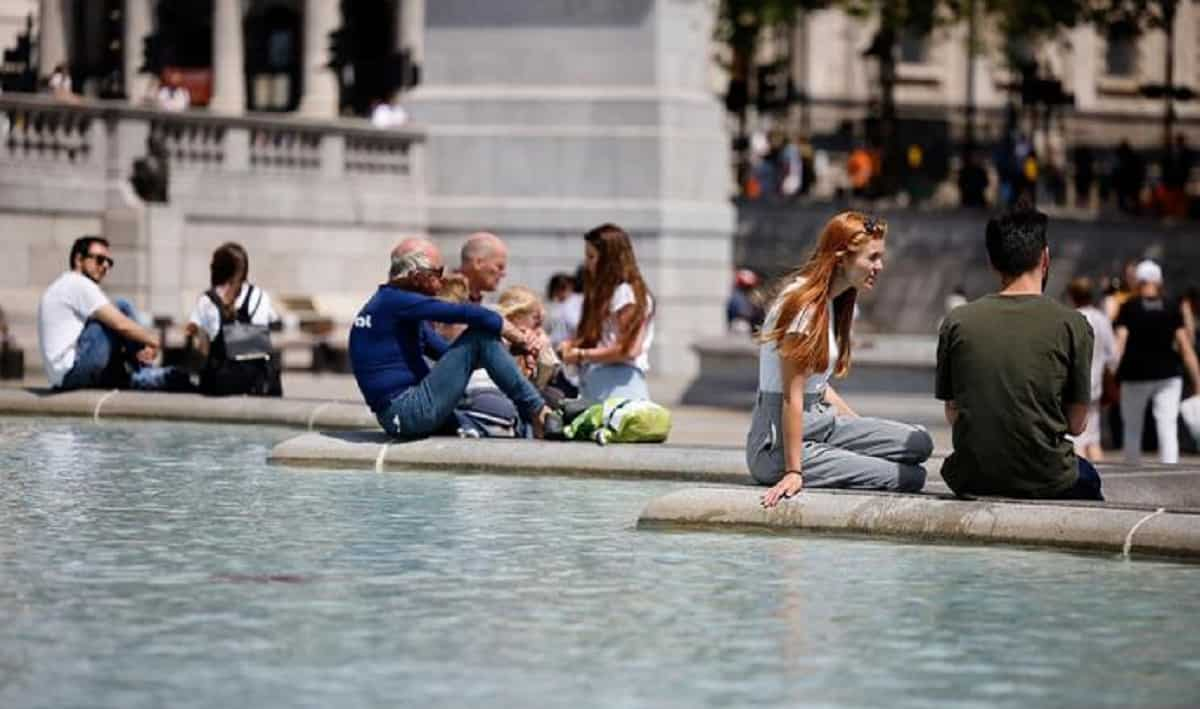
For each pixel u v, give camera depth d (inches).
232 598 925.8
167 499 1231.5
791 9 4808.1
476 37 3184.1
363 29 4837.6
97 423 1728.6
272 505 1213.1
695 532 1135.0
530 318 1555.1
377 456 1398.9
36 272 2999.5
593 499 1262.3
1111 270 4857.3
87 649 823.7
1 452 1482.5
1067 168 5654.5
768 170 4717.0
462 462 1385.3
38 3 4441.4
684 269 3159.5
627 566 1022.4
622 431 1414.9
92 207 3048.7
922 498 1125.1
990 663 823.1
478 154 3181.6
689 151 3164.4
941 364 1146.0
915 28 5182.1
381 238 3223.4
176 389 1814.7
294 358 3193.9
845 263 1175.0
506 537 1107.3
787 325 1162.0
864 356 2476.6
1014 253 1139.9
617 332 1572.3
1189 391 2485.2
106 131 3068.4
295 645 836.0
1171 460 1887.3
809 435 1203.9
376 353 1424.7
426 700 751.1
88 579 966.4
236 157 3149.6
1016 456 1123.9
